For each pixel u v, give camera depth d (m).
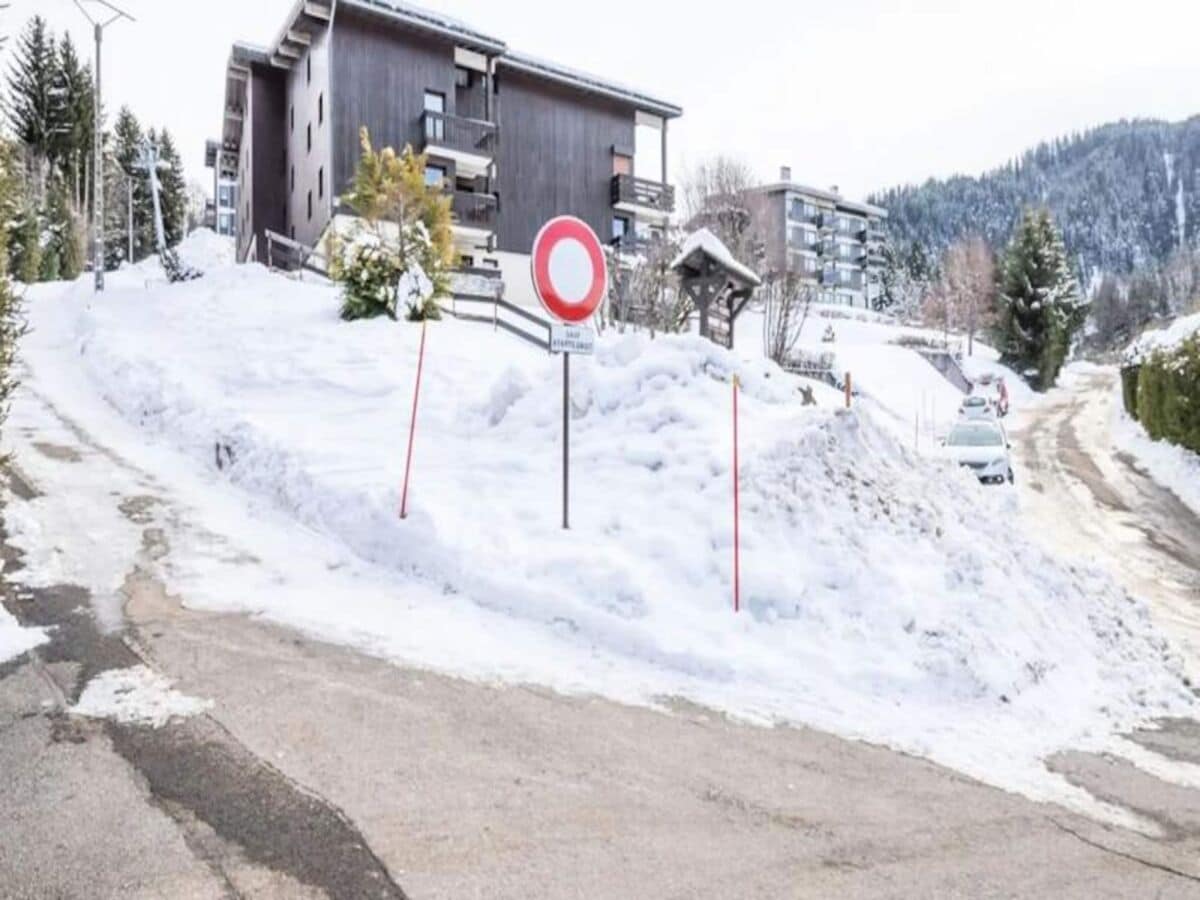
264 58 31.80
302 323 16.61
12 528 7.44
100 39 24.64
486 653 5.35
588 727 4.43
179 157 62.03
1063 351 46.16
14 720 4.14
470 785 3.71
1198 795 4.28
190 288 21.30
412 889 2.91
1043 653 5.93
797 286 37.44
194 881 2.90
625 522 6.76
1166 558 12.05
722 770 4.06
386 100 28.55
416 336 15.55
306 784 3.62
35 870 2.95
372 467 8.46
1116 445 24.25
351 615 5.89
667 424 8.15
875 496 7.04
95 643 5.19
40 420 12.34
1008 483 17.05
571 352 6.88
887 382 36.69
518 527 6.89
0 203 7.44
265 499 8.81
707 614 5.78
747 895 3.03
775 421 8.15
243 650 5.19
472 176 31.78
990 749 4.63
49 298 28.42
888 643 5.61
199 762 3.78
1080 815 3.93
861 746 4.49
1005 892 3.18
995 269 52.81
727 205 41.91
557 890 2.96
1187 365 20.25
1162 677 6.27
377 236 18.31
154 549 7.20
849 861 3.33
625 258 29.53
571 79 33.94
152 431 12.05
